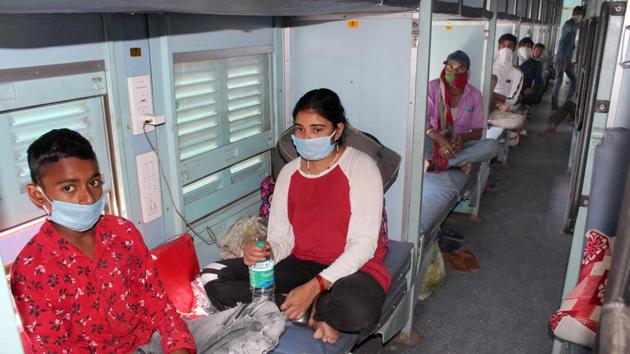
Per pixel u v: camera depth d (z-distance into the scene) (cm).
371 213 229
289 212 245
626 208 89
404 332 292
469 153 421
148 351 167
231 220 288
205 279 230
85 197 141
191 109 250
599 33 212
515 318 314
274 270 234
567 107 796
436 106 436
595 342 91
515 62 716
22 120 173
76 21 182
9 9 140
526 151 720
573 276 243
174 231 244
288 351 192
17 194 176
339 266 216
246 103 289
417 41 265
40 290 143
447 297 339
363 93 289
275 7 197
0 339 83
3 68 161
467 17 396
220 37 258
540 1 1000
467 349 284
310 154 225
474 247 416
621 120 219
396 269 251
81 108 192
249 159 300
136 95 212
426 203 344
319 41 298
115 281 156
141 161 219
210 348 180
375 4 217
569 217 237
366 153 260
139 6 162
